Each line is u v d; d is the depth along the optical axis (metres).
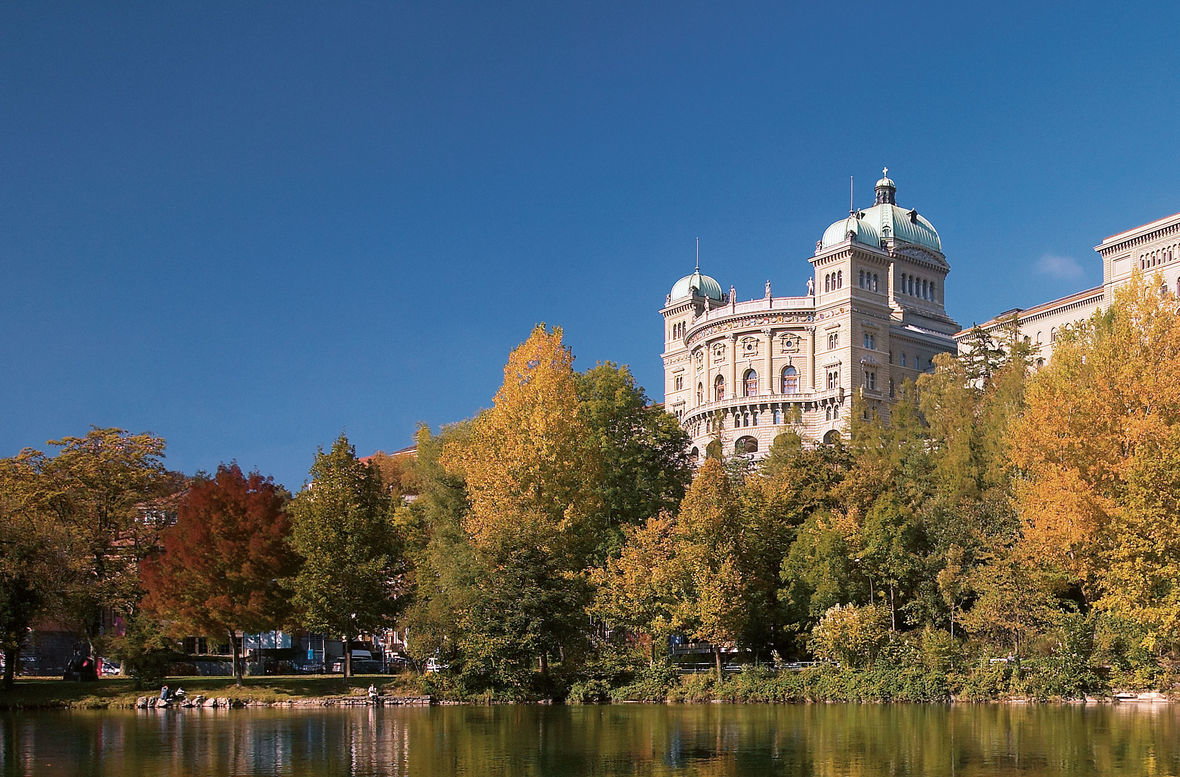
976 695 68.19
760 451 159.62
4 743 52.16
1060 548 62.69
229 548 80.44
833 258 163.12
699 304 193.25
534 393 85.50
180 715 68.25
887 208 181.00
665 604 77.25
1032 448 64.75
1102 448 59.91
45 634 108.75
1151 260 130.75
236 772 41.84
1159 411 58.84
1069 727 52.69
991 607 71.31
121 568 89.38
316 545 80.56
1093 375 66.62
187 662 101.12
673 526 80.38
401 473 127.44
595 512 85.69
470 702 74.75
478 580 77.25
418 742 50.56
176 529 83.12
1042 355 148.50
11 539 79.75
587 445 85.06
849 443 102.38
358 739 52.06
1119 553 56.59
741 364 165.38
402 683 79.81
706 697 73.44
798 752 45.56
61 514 91.00
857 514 83.88
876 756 44.00
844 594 79.75
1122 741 47.28
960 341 161.25
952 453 84.38
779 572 84.19
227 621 79.88
